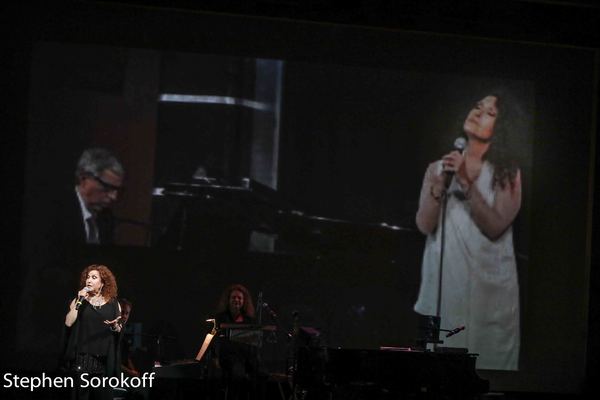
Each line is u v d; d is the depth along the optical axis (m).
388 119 15.97
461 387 12.31
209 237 15.34
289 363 13.43
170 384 13.89
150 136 15.30
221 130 15.52
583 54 16.78
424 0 16.25
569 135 16.62
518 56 16.56
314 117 15.78
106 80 15.24
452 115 16.20
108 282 11.40
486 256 16.09
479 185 16.16
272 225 15.55
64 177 15.00
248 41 15.71
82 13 15.23
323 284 15.58
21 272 14.78
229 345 12.91
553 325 16.39
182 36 15.54
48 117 15.02
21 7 15.06
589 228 16.55
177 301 15.15
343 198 15.73
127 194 15.15
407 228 15.86
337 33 15.95
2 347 14.65
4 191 14.84
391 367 12.26
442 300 15.90
